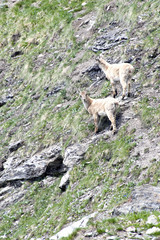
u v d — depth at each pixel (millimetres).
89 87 69812
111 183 42031
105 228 31000
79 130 57875
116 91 59750
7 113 84375
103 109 51844
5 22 124000
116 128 51188
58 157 57438
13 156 66812
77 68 78250
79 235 31672
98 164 48562
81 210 41594
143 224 29859
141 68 61531
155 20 72188
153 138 44562
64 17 104688
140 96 54562
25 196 56875
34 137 66875
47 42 99000
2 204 58375
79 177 49250
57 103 73062
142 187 36312
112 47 75812
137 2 83688
